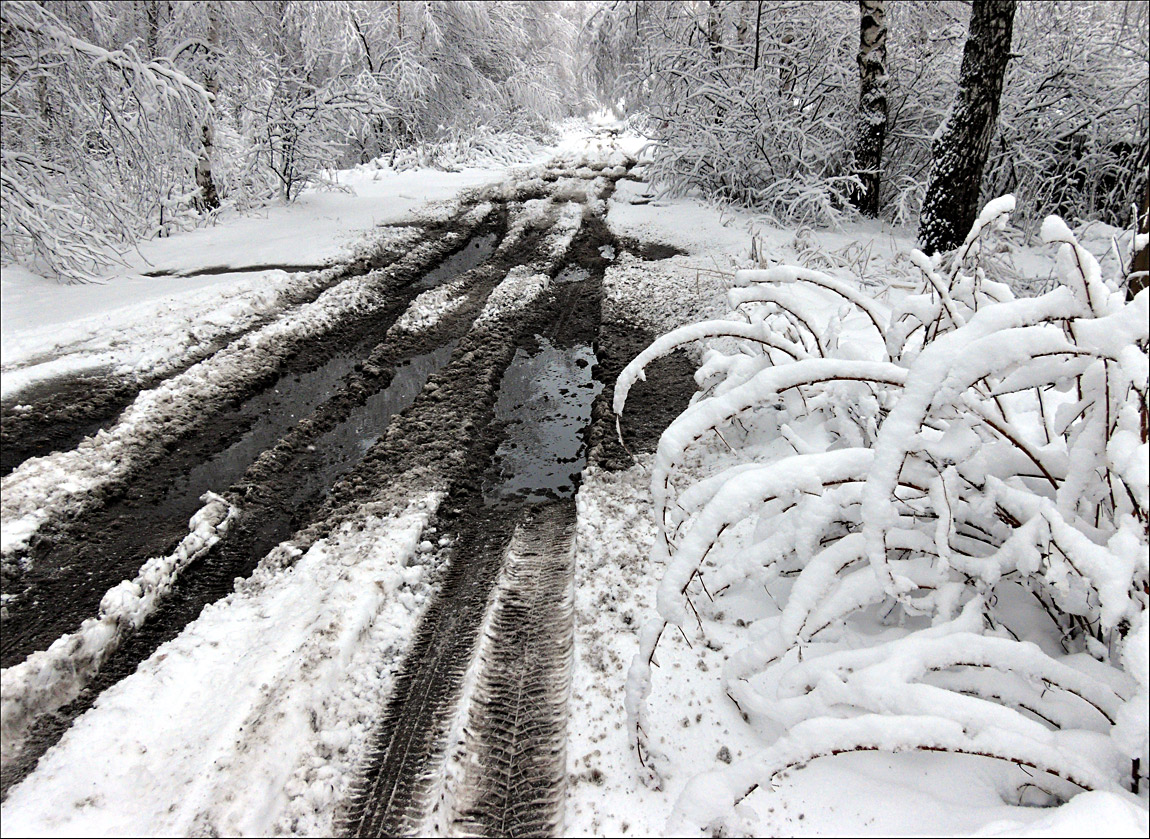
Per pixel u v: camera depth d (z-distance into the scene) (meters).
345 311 6.15
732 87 9.93
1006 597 2.37
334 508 3.57
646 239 8.80
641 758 2.02
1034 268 6.85
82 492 3.63
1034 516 2.03
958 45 9.77
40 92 6.96
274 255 7.60
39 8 6.40
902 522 2.26
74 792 2.08
